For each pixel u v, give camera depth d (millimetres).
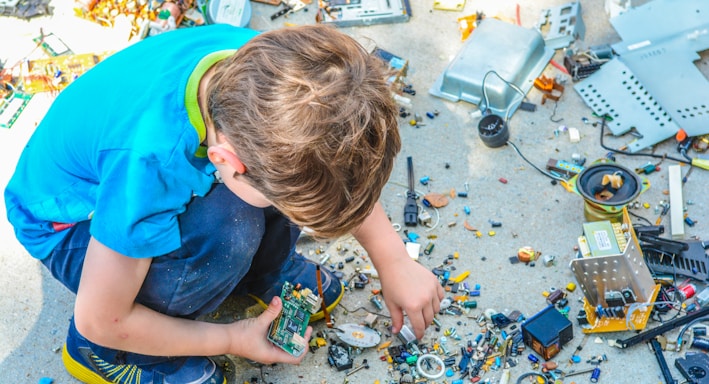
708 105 3166
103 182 1861
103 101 1979
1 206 3113
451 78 3344
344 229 1748
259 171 1640
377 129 1597
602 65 3385
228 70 1677
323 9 3746
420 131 3285
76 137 1993
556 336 2471
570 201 2998
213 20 3564
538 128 3250
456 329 2646
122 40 3666
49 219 2154
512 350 2564
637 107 3213
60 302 2811
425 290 2439
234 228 2129
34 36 3729
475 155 3186
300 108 1561
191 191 1962
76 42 3684
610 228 2619
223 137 1701
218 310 2729
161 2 3701
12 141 3338
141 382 2467
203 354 2262
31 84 3496
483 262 2842
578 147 3168
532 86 3387
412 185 3066
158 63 1987
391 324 2672
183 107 1855
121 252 1895
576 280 2752
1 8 3818
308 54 1625
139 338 2109
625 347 2537
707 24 3434
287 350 2363
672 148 3123
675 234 2836
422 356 2553
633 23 3502
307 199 1639
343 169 1595
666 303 2604
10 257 2953
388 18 3705
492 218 2975
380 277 2492
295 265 2707
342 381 2533
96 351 2318
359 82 1588
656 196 2971
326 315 2639
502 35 3430
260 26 3732
